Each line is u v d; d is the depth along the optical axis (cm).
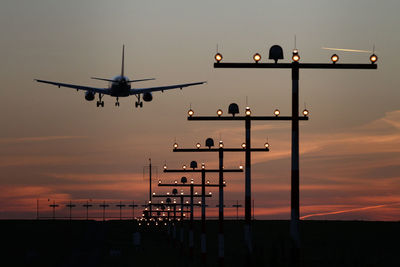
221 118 11306
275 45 7488
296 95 7438
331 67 7462
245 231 11219
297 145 7394
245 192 11294
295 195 7325
